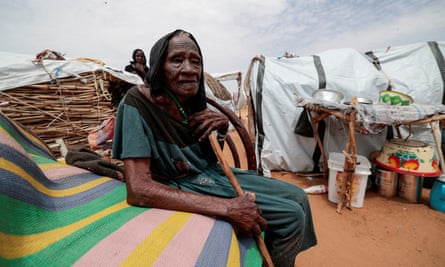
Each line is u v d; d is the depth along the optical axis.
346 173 2.64
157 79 1.13
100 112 4.31
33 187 0.79
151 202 1.00
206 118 1.26
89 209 0.94
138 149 1.04
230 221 1.03
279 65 4.02
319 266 1.85
